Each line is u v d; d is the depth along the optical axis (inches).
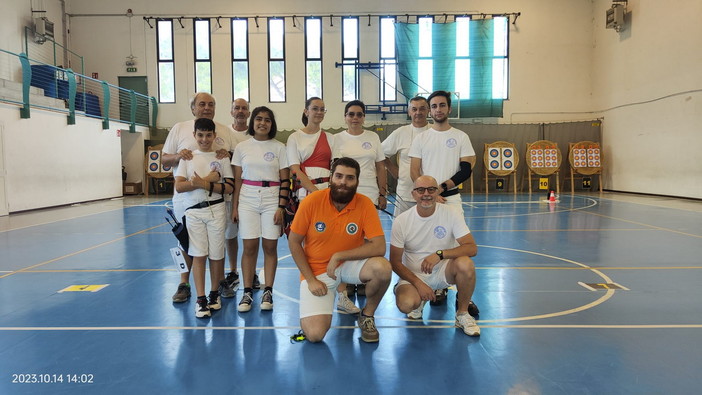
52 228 301.1
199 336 113.5
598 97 626.2
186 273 143.3
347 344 108.7
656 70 507.2
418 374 92.4
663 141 499.8
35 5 555.8
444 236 120.0
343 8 629.9
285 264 195.2
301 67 634.8
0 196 378.6
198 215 129.8
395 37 622.8
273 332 116.4
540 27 633.0
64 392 84.7
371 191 145.8
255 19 629.9
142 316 128.5
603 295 144.9
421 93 627.2
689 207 404.2
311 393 84.7
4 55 499.2
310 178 137.9
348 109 143.7
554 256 205.2
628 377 89.9
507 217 348.8
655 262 190.9
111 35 633.0
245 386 87.6
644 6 524.4
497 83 639.1
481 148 640.4
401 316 129.4
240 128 162.6
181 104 638.5
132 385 87.7
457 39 624.1
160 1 630.5
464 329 114.7
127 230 291.3
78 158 486.6
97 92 623.8
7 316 128.3
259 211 136.6
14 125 397.1
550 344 107.0
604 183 625.6
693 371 92.3
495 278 167.5
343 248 113.3
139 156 618.8
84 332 116.0
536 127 635.5
